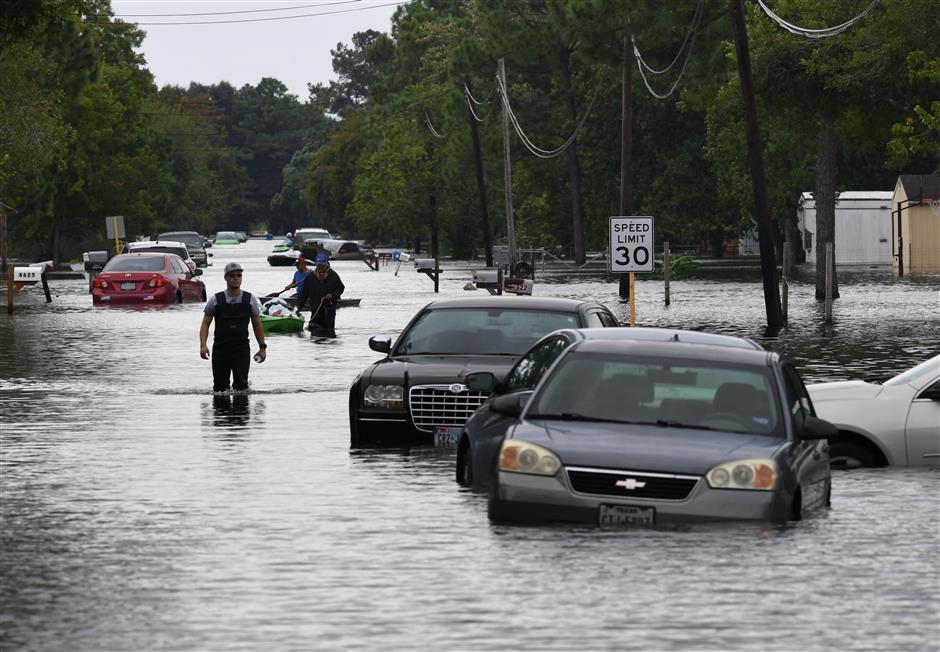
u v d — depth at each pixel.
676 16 161.75
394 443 42.66
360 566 26.03
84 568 26.20
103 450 42.22
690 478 28.25
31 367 70.19
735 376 30.77
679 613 22.45
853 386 38.62
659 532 28.11
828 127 120.06
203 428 47.47
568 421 30.08
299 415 51.09
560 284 160.00
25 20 94.19
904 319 98.69
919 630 21.52
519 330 43.72
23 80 164.38
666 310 110.19
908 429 37.66
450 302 44.94
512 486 28.67
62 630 21.70
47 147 169.75
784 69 107.06
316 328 89.75
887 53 100.19
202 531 29.67
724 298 127.94
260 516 31.34
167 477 37.03
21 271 132.62
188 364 71.75
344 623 21.94
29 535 29.39
